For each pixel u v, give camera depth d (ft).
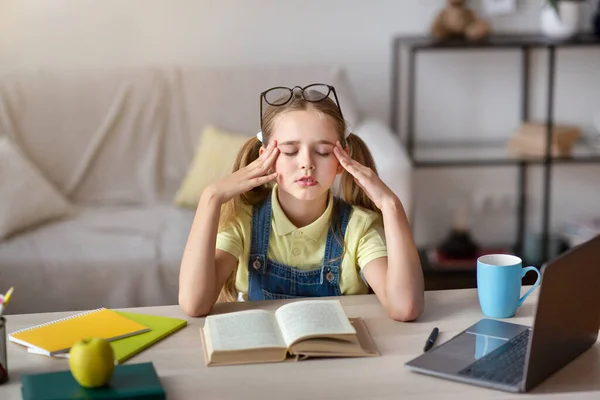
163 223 9.47
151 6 11.43
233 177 4.99
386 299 4.85
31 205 9.34
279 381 3.95
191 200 9.98
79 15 11.34
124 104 10.46
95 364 3.75
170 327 4.61
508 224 12.52
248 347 4.16
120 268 8.61
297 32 11.70
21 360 4.24
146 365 4.04
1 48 11.28
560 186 12.53
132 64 11.54
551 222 12.64
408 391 3.84
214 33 11.59
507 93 12.17
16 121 10.27
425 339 4.45
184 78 10.66
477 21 11.05
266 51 11.71
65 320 4.67
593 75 12.21
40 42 11.33
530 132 11.33
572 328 4.15
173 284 8.69
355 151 5.41
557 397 3.79
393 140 9.91
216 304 5.01
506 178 12.41
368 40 11.82
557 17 11.12
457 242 11.11
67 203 9.84
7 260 8.54
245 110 10.59
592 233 11.77
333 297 5.15
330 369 4.08
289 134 4.84
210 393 3.84
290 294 5.36
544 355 3.92
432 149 11.84
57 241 8.92
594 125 12.31
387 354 4.25
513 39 11.10
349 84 10.89
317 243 5.34
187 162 10.49
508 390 3.84
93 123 10.39
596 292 4.34
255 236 5.34
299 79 10.72
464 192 12.39
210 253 4.91
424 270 10.85
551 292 3.86
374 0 11.72
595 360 4.22
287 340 4.22
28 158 10.21
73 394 3.72
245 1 11.55
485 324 4.62
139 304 8.68
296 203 5.27
